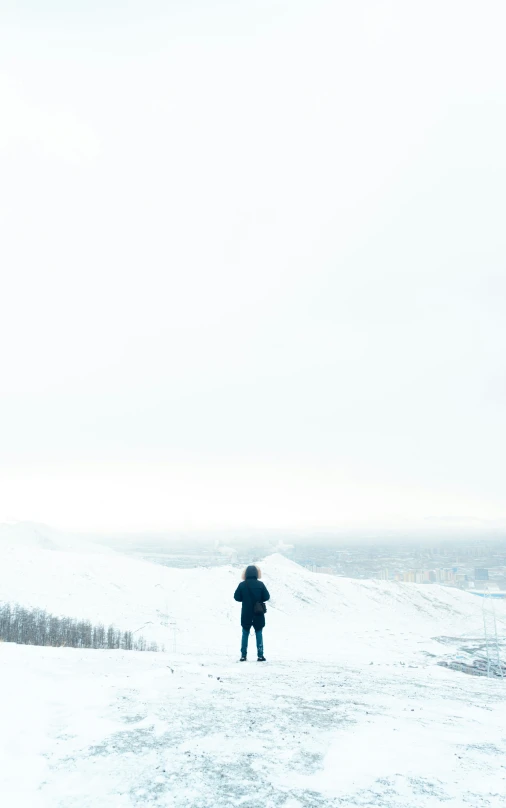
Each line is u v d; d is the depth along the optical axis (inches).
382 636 3777.1
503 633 3634.4
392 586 6013.8
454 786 182.9
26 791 176.7
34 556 5708.7
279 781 185.9
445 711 297.1
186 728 243.3
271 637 3757.4
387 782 185.6
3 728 233.9
